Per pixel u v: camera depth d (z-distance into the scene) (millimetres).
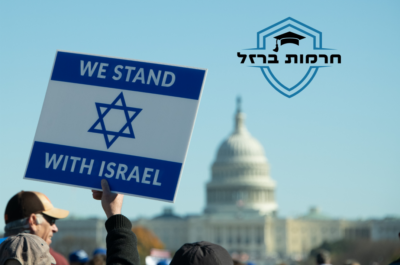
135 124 11320
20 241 11016
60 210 13734
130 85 11453
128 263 10328
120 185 11164
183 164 11102
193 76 11352
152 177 11117
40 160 11453
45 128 11523
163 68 11430
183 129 11219
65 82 11648
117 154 11266
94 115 11453
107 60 11609
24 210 13195
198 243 10883
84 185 11250
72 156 11414
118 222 10742
